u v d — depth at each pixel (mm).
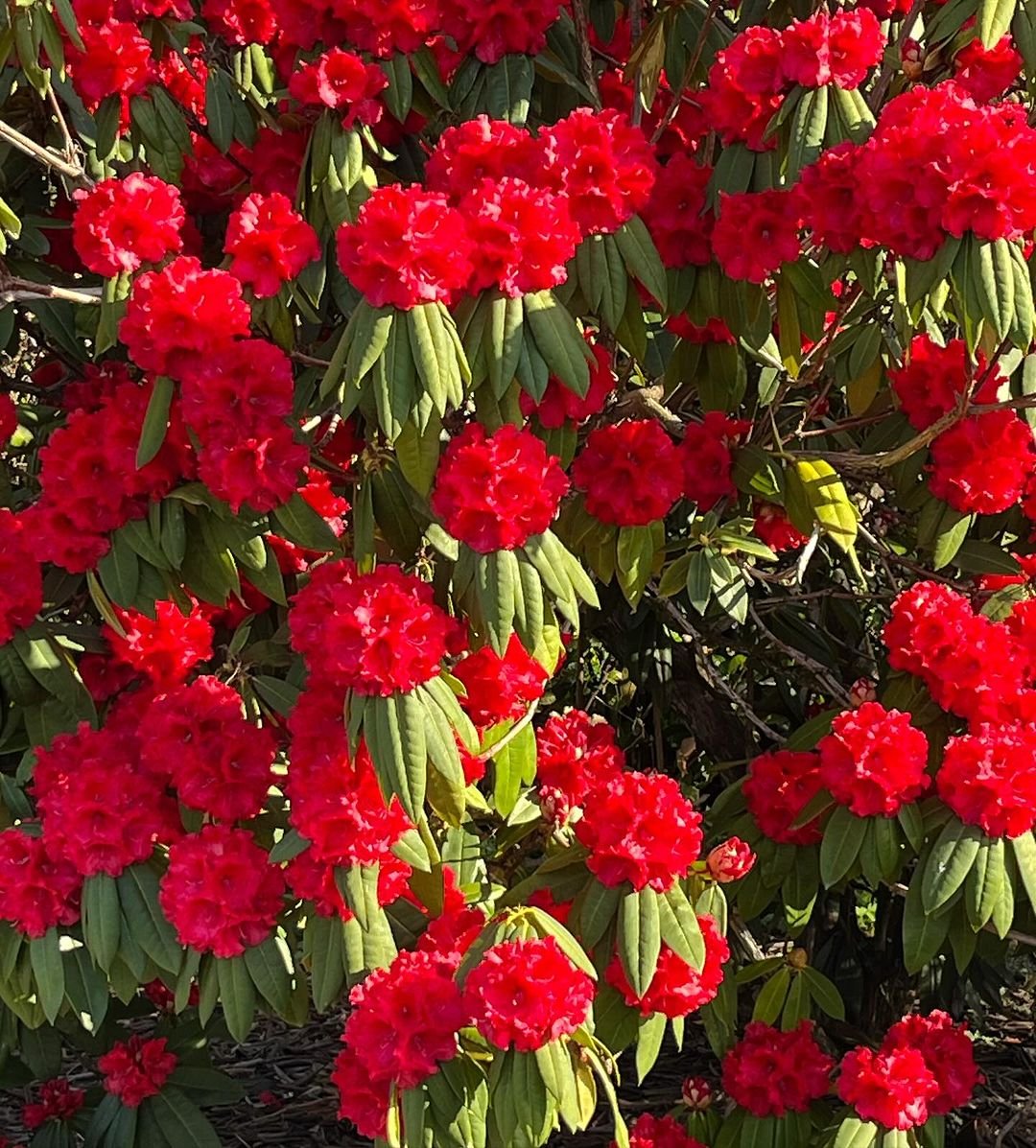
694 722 4523
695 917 3551
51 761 3566
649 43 3807
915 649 3729
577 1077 3418
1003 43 3637
